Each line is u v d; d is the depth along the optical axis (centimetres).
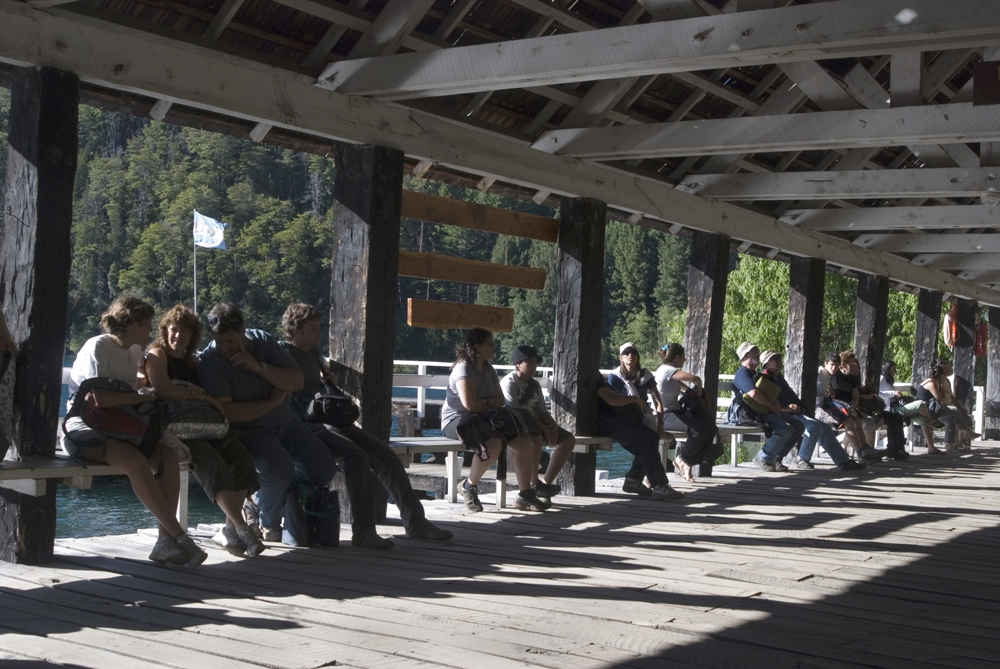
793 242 1065
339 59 611
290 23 579
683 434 891
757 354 1017
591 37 527
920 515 717
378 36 593
